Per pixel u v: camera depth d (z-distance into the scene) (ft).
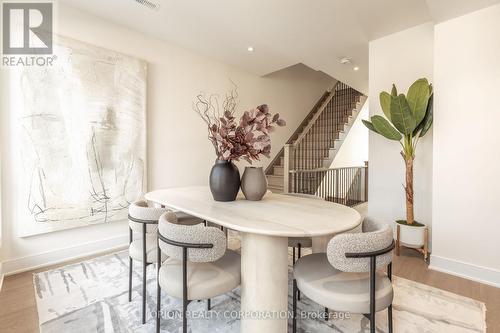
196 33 11.18
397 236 9.75
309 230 4.27
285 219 4.94
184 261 4.52
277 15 9.50
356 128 22.13
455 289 7.39
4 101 8.02
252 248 4.84
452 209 8.40
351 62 13.57
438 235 8.67
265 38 11.35
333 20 9.69
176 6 9.20
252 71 15.99
